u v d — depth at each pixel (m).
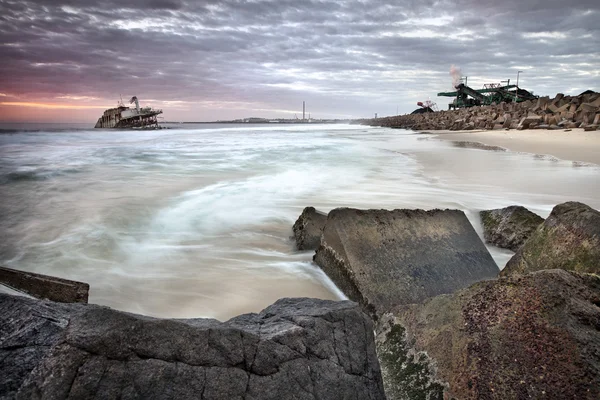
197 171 13.94
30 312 2.14
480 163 14.93
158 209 8.32
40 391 1.51
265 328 2.26
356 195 9.66
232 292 4.68
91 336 1.66
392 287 4.05
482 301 2.45
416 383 2.36
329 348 2.22
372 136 40.50
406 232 4.66
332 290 4.62
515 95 72.50
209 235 6.81
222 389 1.78
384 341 2.83
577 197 8.91
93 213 7.83
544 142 21.55
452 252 4.63
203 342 1.86
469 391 2.09
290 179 12.09
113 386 1.60
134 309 4.29
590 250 3.30
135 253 5.95
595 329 2.10
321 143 29.03
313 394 1.99
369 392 2.24
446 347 2.37
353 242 4.43
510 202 8.62
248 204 8.84
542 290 2.29
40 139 33.28
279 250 6.12
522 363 2.05
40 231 6.74
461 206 8.37
